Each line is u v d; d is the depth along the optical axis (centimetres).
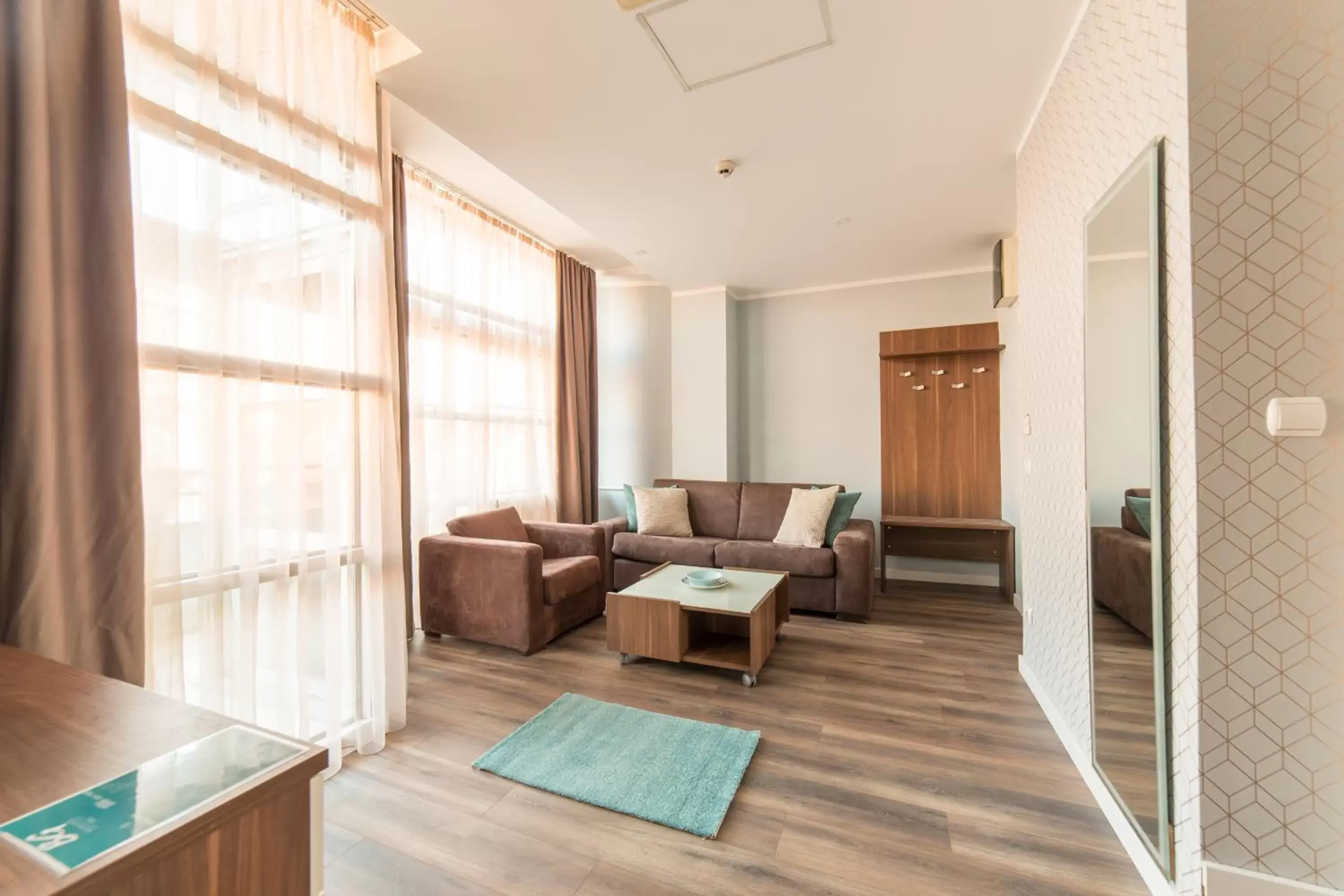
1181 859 125
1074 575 192
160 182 153
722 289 481
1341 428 111
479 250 375
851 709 230
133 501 136
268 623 183
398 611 217
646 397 526
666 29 181
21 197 120
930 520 423
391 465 217
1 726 69
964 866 143
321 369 199
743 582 298
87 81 133
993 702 235
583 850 150
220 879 55
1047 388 219
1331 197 111
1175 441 127
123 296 135
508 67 200
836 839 153
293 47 191
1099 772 167
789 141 249
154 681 153
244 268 175
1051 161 208
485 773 186
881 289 466
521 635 294
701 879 139
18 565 120
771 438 503
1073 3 172
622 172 277
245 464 174
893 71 202
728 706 234
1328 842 111
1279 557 114
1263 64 115
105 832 50
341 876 141
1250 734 116
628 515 449
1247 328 116
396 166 295
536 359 431
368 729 203
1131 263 144
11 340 120
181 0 162
